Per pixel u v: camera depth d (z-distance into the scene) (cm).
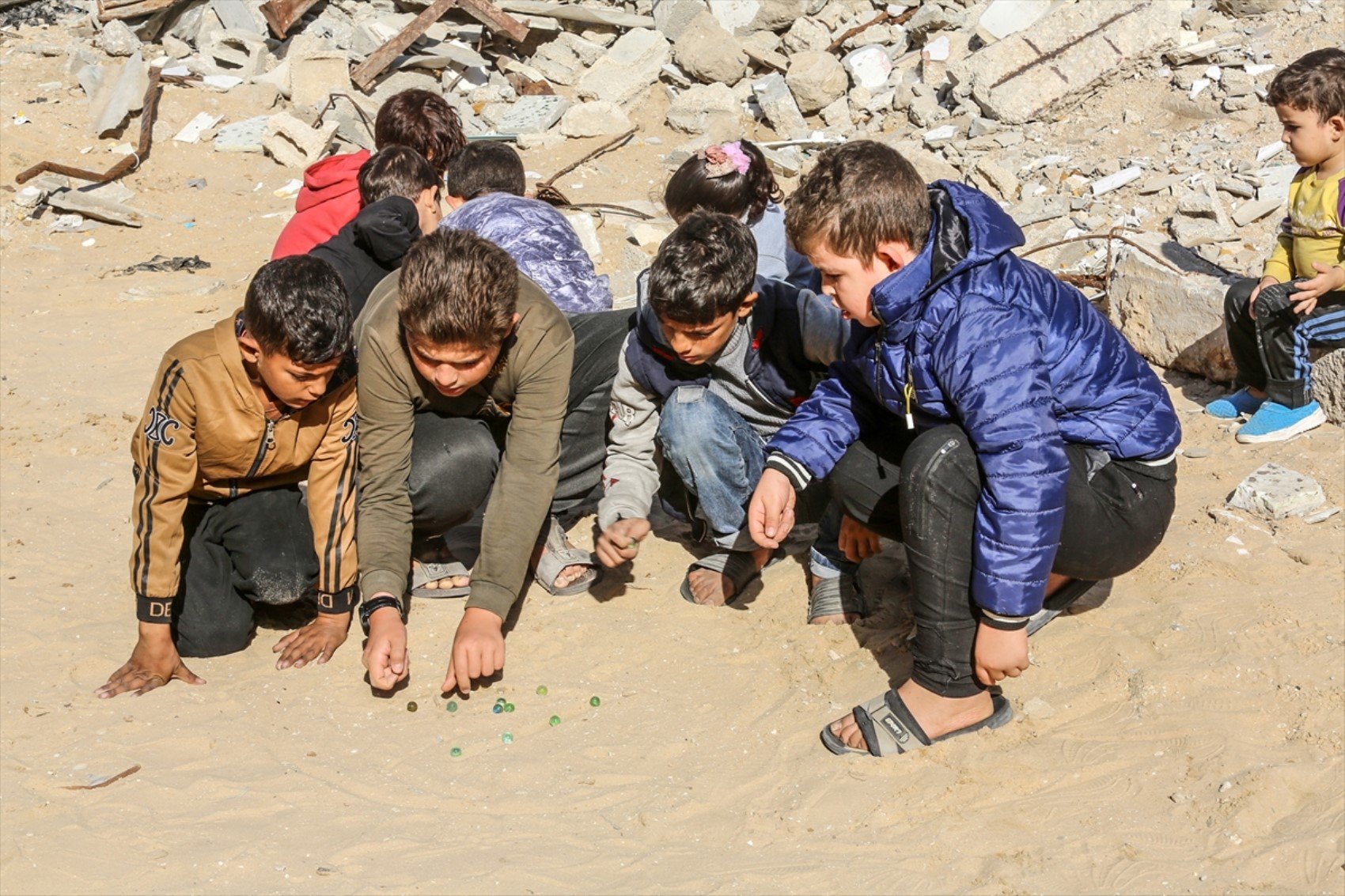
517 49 1068
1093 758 293
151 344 619
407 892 259
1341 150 439
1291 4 801
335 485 335
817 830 278
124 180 909
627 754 308
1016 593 273
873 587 372
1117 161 722
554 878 264
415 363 315
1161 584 357
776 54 1000
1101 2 823
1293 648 322
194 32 1060
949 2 960
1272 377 446
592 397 388
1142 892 252
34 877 264
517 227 417
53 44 1043
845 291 281
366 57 1016
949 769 292
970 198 282
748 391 363
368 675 340
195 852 271
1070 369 290
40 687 336
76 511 438
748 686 333
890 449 317
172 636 352
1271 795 273
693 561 398
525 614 372
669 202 428
